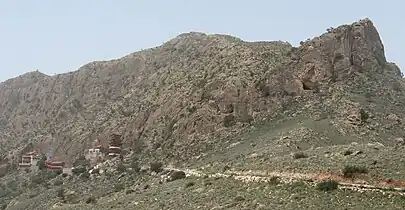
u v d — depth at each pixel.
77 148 187.00
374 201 55.34
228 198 69.94
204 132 133.88
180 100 157.25
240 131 125.00
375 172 60.59
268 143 103.25
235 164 91.38
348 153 72.19
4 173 188.38
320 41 135.88
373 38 147.62
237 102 134.25
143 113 171.88
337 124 106.38
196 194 78.19
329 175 64.56
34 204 133.00
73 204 109.00
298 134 101.88
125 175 133.00
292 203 60.09
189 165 115.88
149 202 83.19
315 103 121.31
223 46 180.75
